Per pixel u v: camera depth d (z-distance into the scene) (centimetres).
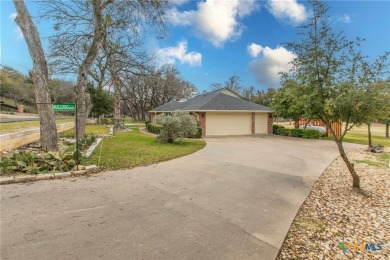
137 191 498
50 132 842
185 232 332
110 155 874
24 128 1248
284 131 2086
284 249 313
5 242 288
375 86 510
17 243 287
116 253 275
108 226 340
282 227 363
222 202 455
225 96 2231
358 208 472
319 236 354
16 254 265
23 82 5288
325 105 546
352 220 416
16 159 606
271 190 545
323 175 725
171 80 4347
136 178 596
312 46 561
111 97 3378
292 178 666
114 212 389
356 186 582
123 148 1066
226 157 952
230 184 576
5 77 4975
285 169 775
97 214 379
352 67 535
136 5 1119
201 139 1666
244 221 377
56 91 3209
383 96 502
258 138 1814
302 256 300
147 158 845
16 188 489
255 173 700
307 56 564
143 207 415
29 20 811
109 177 597
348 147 1430
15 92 5031
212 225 358
